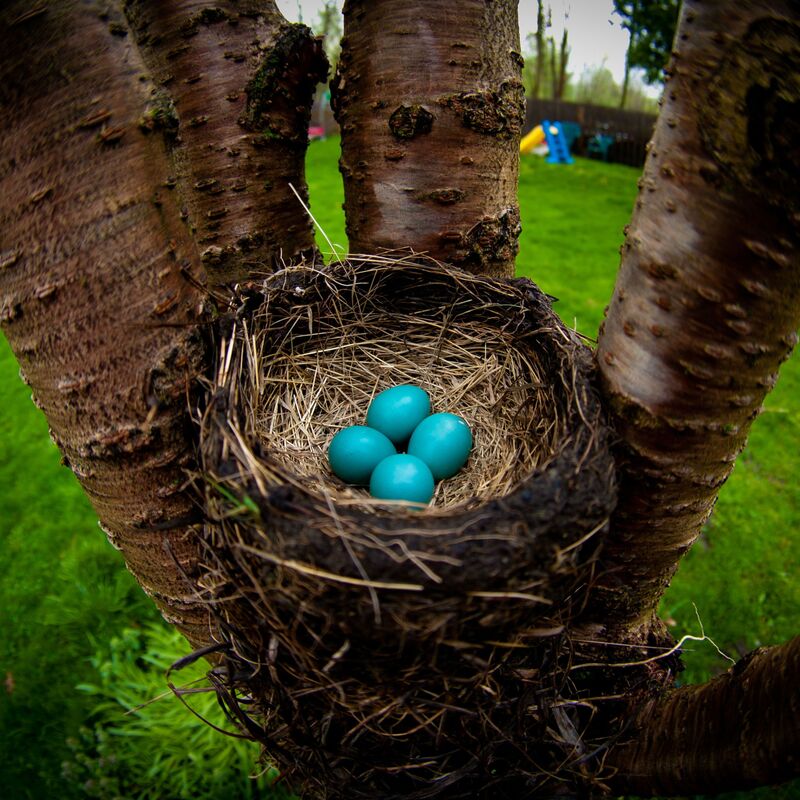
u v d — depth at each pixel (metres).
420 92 0.23
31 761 0.36
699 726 0.20
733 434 0.17
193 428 0.18
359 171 0.25
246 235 0.27
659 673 0.22
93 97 0.15
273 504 0.16
